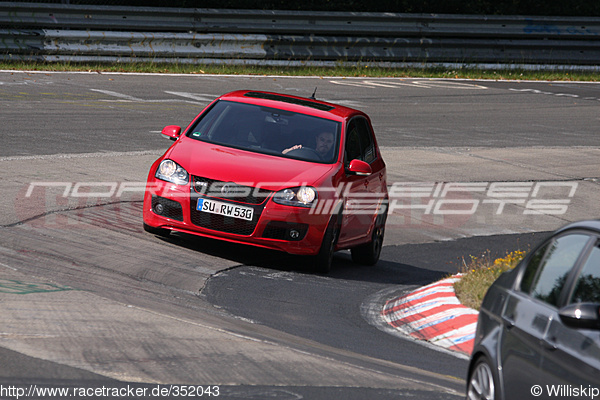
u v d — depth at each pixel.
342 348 19.66
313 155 29.64
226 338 18.48
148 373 15.30
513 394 13.11
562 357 12.09
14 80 65.88
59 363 15.37
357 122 32.75
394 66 94.69
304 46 89.75
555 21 103.62
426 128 65.69
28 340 16.56
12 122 50.78
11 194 33.25
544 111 78.50
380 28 94.31
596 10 116.31
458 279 26.77
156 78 75.25
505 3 111.88
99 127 52.75
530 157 59.50
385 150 56.41
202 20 83.50
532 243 39.34
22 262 23.86
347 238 30.00
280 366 16.72
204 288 24.33
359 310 24.44
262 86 75.94
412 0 105.44
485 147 61.16
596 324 11.39
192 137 30.30
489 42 100.38
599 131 71.69
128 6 85.81
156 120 57.12
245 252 29.88
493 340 14.08
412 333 22.62
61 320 18.27
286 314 22.66
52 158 42.34
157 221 28.48
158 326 18.75
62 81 68.31
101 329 17.92
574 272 12.98
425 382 16.97
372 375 16.91
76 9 76.12
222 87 73.50
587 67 104.50
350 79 86.44
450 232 39.88
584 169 57.44
